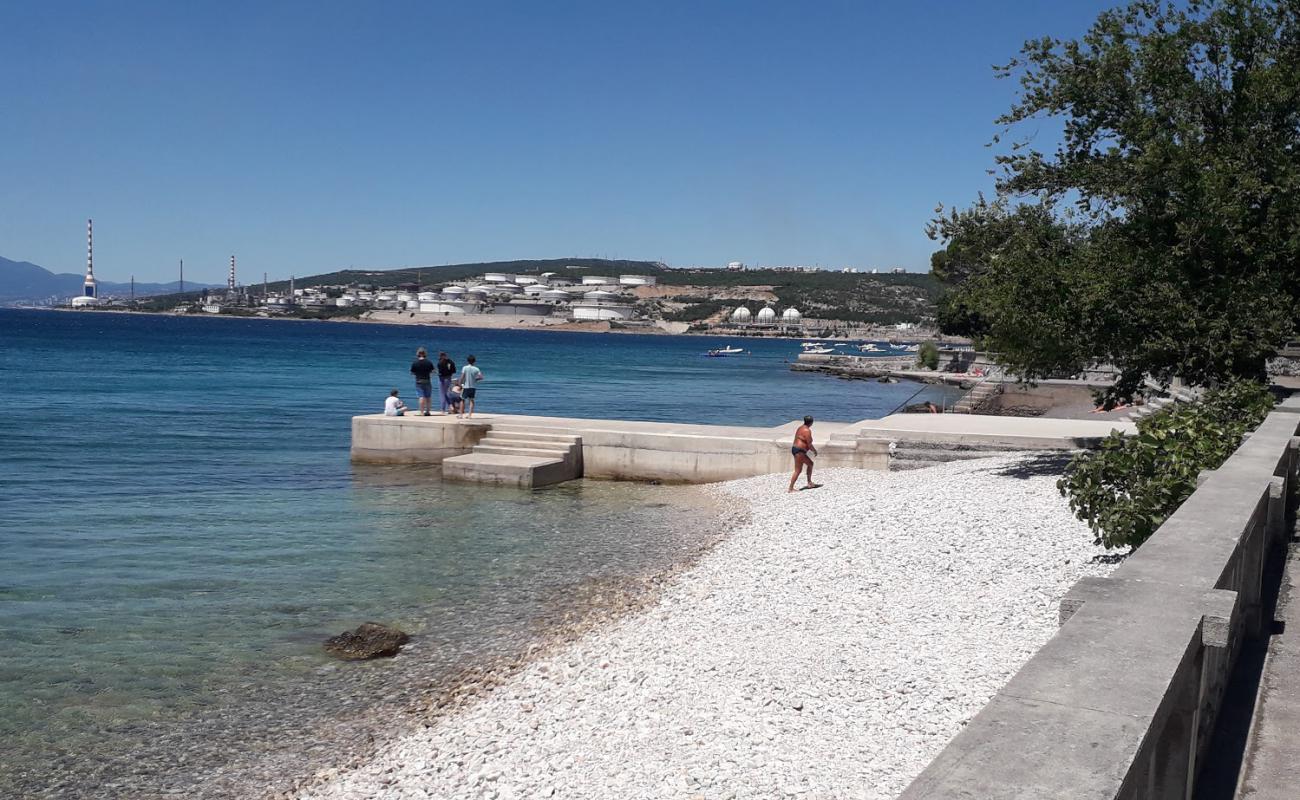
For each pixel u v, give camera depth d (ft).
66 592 47.16
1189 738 11.98
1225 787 14.42
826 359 377.09
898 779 22.75
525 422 93.81
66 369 238.27
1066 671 10.30
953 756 8.32
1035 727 8.88
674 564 53.36
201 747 30.53
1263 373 57.41
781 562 48.42
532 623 42.68
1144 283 55.01
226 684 35.60
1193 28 57.93
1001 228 60.80
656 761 25.90
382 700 34.17
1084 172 57.52
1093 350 55.42
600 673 34.32
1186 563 15.25
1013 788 7.73
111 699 34.17
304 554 56.03
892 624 34.68
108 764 29.43
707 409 176.96
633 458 87.35
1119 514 31.60
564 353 469.16
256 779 28.45
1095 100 59.16
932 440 78.64
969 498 56.29
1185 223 53.93
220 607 45.01
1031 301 55.67
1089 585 13.88
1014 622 32.24
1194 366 55.36
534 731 29.86
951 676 28.27
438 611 44.65
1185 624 11.92
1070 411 143.54
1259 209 55.98
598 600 46.03
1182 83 57.47
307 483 82.64
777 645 34.30
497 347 526.98
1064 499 52.08
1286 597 24.53
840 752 24.58
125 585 48.60
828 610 38.01
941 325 187.01
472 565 53.62
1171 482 31.22
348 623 42.78
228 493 77.15
